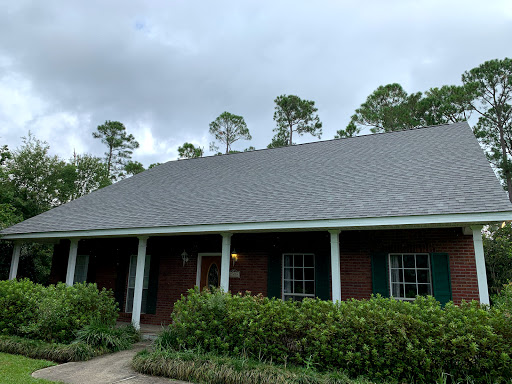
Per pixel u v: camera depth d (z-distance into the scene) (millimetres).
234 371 5465
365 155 10539
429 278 8055
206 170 12977
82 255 12742
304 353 5852
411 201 7078
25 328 7582
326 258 8914
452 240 7852
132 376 5805
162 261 11180
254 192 9688
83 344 7000
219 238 10477
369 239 8578
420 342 5160
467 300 7449
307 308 6207
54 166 23500
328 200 8078
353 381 4984
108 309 8492
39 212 21516
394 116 22938
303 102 30453
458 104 21078
